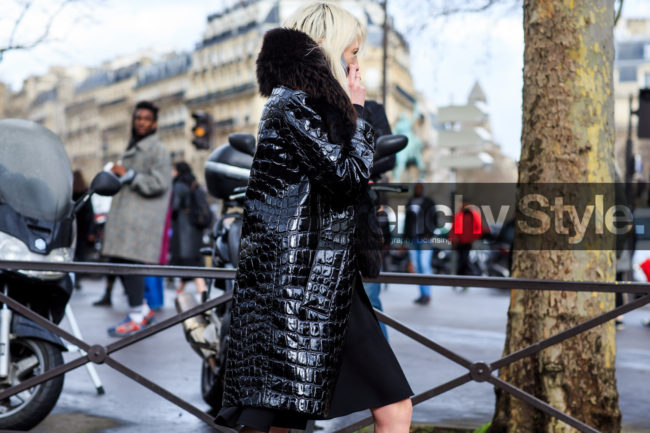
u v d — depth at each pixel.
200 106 97.94
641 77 104.69
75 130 125.19
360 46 3.13
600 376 4.40
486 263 17.28
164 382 6.58
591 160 4.39
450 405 5.88
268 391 2.82
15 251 4.79
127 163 8.76
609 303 4.43
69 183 5.13
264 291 2.87
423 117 99.88
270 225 2.89
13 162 5.00
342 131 2.87
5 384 4.79
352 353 3.03
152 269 4.14
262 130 2.96
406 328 4.09
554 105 4.41
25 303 4.90
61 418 5.30
